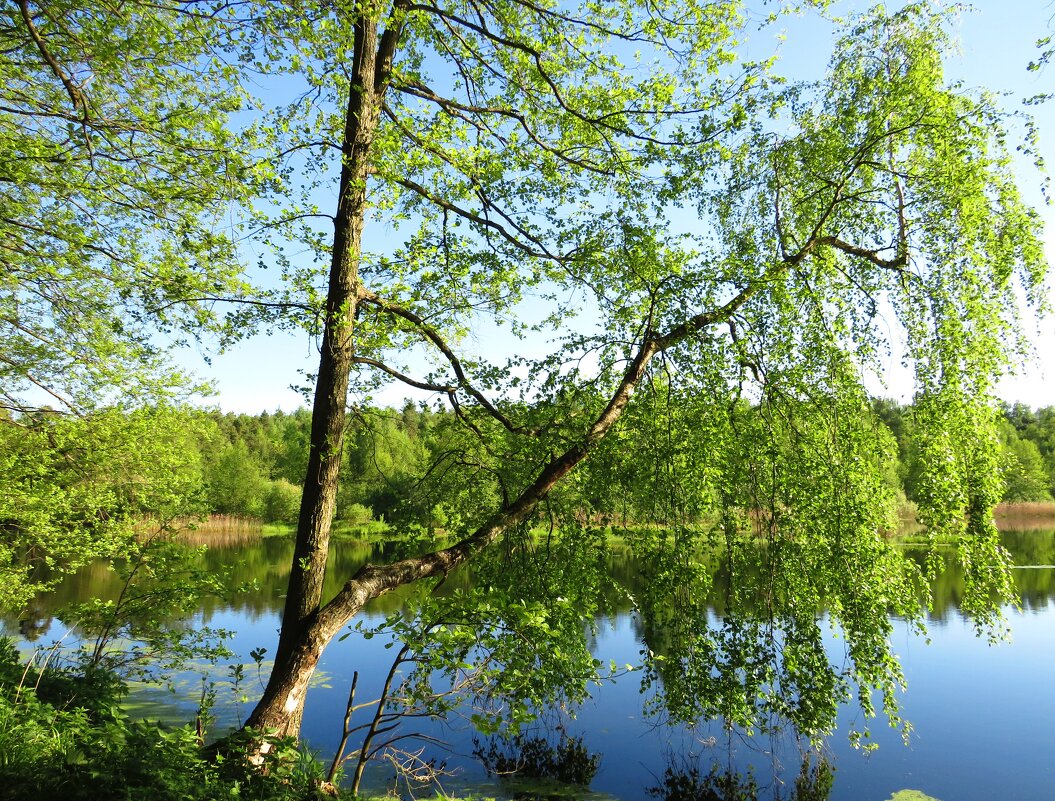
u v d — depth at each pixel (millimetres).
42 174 6191
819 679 6000
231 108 6145
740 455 6465
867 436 6320
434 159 5910
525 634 4793
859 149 6625
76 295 8414
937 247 6266
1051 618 14797
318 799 4379
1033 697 9992
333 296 5582
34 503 9578
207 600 16891
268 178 5234
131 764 3891
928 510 6066
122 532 10258
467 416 7379
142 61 5258
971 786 7230
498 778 7449
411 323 6586
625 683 10633
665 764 7902
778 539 6234
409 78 5914
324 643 5062
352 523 38188
